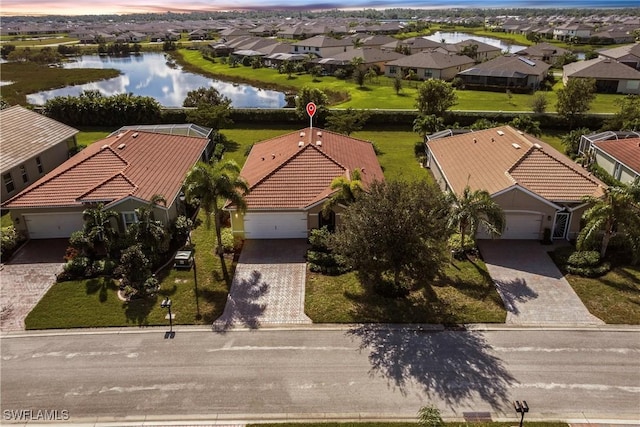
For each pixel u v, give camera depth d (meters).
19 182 38.25
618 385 19.70
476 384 19.78
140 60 135.62
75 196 31.50
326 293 25.94
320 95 57.84
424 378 20.14
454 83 84.25
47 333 23.09
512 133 38.19
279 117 60.88
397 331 23.00
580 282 26.69
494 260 29.03
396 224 22.27
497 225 27.70
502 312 24.27
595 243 29.45
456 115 56.75
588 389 19.53
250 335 22.84
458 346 21.97
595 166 41.72
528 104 70.31
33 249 30.92
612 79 77.94
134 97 61.03
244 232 31.89
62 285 26.70
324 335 22.80
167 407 18.89
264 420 18.28
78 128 59.94
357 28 178.88
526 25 190.50
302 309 24.72
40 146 41.03
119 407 18.92
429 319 23.77
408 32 184.62
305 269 28.27
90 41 179.88
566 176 31.80
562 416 18.28
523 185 30.89
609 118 55.44
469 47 110.44
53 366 21.02
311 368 20.73
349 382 19.97
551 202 30.00
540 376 20.20
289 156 34.56
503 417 18.23
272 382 20.02
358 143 42.78
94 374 20.56
